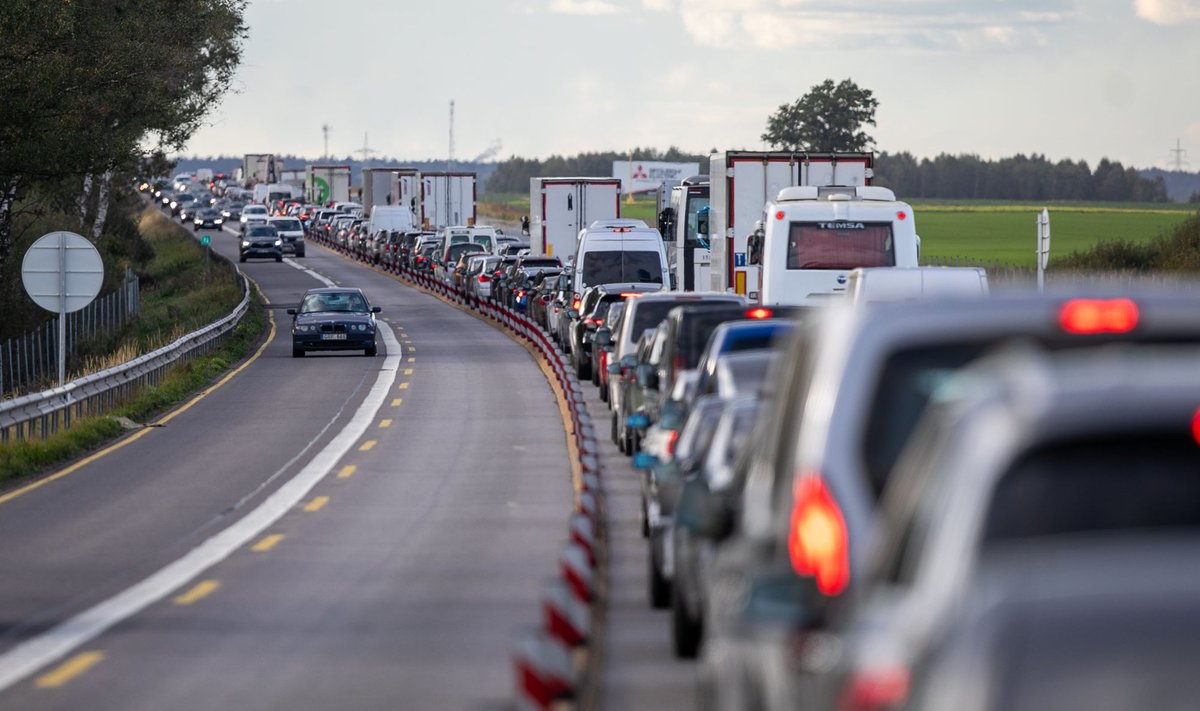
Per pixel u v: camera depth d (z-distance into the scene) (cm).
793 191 9350
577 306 11719
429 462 7169
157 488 6481
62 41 13462
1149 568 1130
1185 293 1777
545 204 18025
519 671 2414
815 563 1911
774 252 8962
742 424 3353
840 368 1950
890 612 1252
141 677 3284
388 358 13425
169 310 18100
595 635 3553
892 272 7169
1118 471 1216
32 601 4159
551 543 4997
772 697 1655
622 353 7644
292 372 12238
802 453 1970
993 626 1117
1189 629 1102
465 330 16688
